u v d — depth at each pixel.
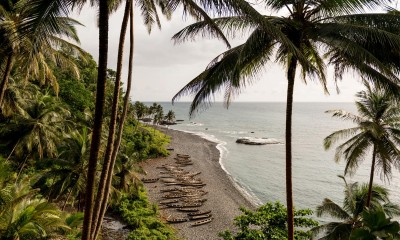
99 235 20.23
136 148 47.75
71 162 18.55
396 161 16.17
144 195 30.12
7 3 12.29
